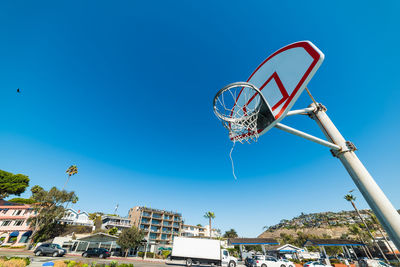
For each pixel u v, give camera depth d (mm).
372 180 3617
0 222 33062
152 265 19812
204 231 69438
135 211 55000
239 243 32125
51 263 12000
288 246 36594
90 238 30703
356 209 33250
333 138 4230
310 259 31062
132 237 31344
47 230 33438
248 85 4441
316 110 4582
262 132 4441
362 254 37562
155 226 52438
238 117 5012
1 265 10477
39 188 49688
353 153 3957
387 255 33719
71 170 48062
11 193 44250
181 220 57094
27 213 35094
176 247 20656
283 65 4840
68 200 35031
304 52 4297
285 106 4195
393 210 3281
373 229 38500
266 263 19562
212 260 20047
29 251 26797
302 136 4211
